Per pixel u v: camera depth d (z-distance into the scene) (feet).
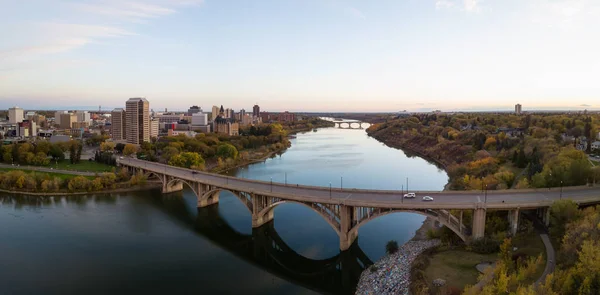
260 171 622.13
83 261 280.51
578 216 244.01
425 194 310.65
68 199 466.29
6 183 504.84
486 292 176.76
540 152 461.78
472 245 255.91
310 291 245.24
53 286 241.96
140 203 448.24
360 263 279.28
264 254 303.89
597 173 322.34
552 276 172.24
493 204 261.24
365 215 291.79
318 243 318.65
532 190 307.78
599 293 153.07
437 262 244.42
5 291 234.38
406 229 340.39
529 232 257.96
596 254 167.73
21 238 324.60
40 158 617.62
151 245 315.78
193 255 298.35
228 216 398.01
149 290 240.32
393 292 224.74
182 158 594.24
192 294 236.84
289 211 403.54
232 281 256.73
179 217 393.70
